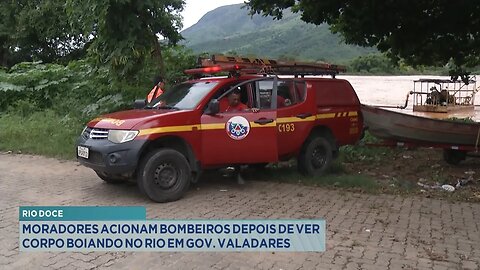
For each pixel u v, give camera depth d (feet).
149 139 21.97
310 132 28.04
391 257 16.12
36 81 55.16
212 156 23.90
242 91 25.48
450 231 18.86
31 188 25.31
